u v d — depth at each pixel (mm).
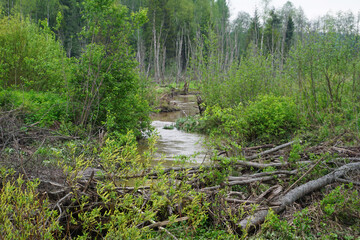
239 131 9578
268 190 5234
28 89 13508
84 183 4770
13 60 13266
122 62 11328
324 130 8797
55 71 11414
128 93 11672
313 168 5902
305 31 11336
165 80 49344
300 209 4992
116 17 11078
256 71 14695
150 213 3654
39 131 8750
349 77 10898
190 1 59000
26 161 5297
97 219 4445
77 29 46250
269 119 9805
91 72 10867
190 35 55531
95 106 10688
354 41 10570
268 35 50562
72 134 9328
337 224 4539
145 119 12258
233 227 4344
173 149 10422
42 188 4594
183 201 4590
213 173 5391
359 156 6977
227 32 57781
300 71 11188
